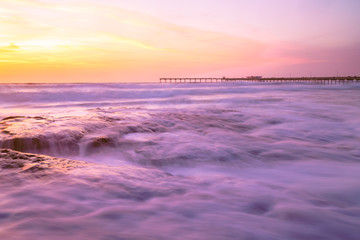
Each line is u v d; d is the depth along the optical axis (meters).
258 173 5.07
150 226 2.57
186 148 6.20
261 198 3.56
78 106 18.03
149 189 3.52
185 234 2.46
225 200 3.42
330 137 8.40
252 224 2.79
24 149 5.70
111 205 2.94
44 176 3.63
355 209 3.41
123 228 2.47
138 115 10.12
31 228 2.30
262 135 8.43
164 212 2.92
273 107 16.19
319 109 15.02
